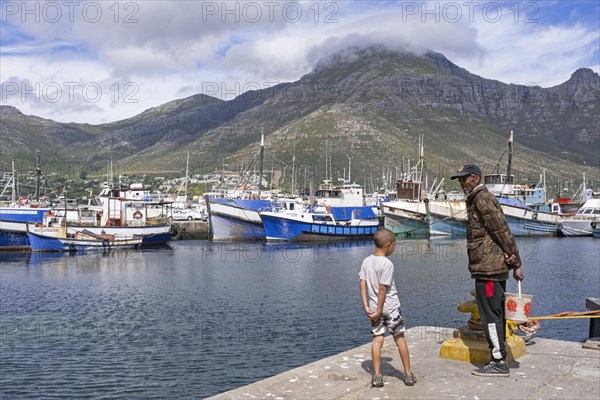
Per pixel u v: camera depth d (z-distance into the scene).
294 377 7.48
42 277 46.94
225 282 43.25
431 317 29.17
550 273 45.94
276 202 88.06
